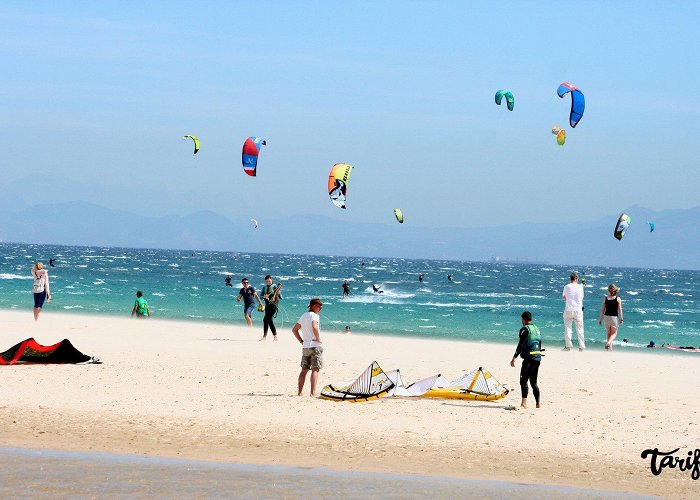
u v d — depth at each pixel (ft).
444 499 30.58
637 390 56.39
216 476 32.99
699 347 113.80
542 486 33.09
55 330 85.66
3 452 36.09
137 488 30.86
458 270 652.48
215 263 572.51
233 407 46.78
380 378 51.01
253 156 67.31
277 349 75.25
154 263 504.02
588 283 470.39
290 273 425.69
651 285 469.57
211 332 91.66
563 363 71.05
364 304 188.24
